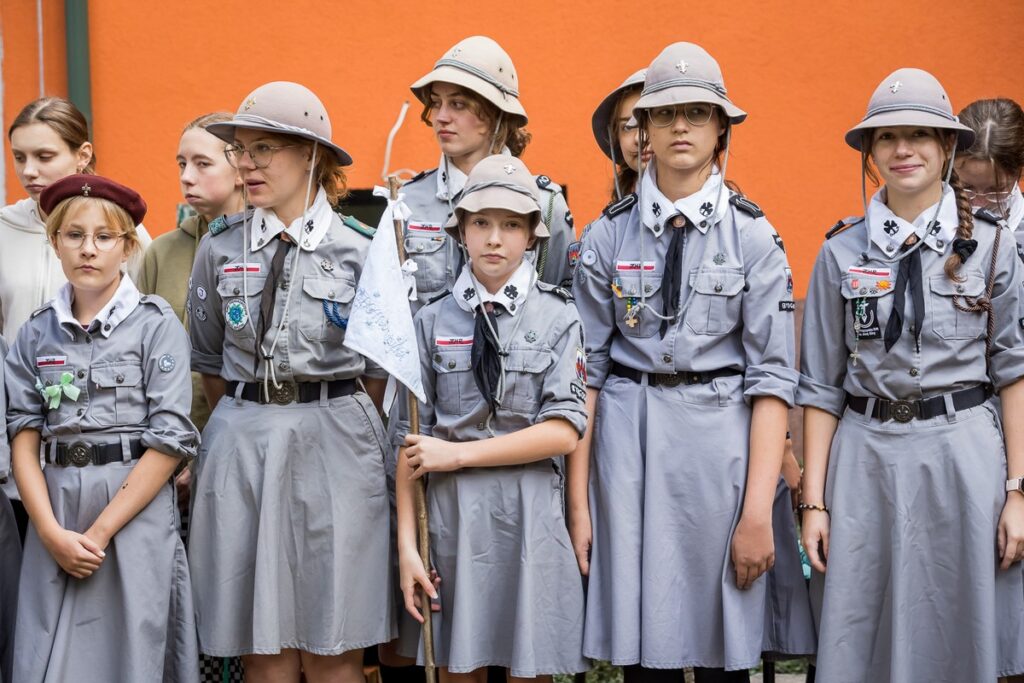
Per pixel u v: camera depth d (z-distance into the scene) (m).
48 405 5.49
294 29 9.08
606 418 5.64
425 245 6.05
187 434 5.47
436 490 5.49
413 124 9.09
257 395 5.54
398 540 5.49
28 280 6.45
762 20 8.95
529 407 5.46
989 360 5.47
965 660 5.29
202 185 6.28
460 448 5.33
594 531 5.62
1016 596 5.34
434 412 5.57
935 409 5.37
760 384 5.46
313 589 5.45
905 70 5.50
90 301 5.57
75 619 5.39
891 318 5.38
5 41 8.97
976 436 5.35
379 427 5.64
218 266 5.64
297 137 5.50
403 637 5.70
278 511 5.44
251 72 9.10
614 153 6.26
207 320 5.73
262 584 5.36
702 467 5.49
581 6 8.97
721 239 5.55
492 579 5.43
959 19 8.88
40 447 5.62
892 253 5.44
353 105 9.09
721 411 5.52
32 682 5.32
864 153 5.59
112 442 5.45
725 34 8.97
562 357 5.45
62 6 9.09
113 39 9.10
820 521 5.54
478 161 6.05
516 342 5.46
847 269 5.50
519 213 5.33
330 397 5.55
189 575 5.51
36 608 5.41
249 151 5.47
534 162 9.05
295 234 5.55
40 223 6.52
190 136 6.31
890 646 5.36
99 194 5.49
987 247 5.41
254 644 5.33
